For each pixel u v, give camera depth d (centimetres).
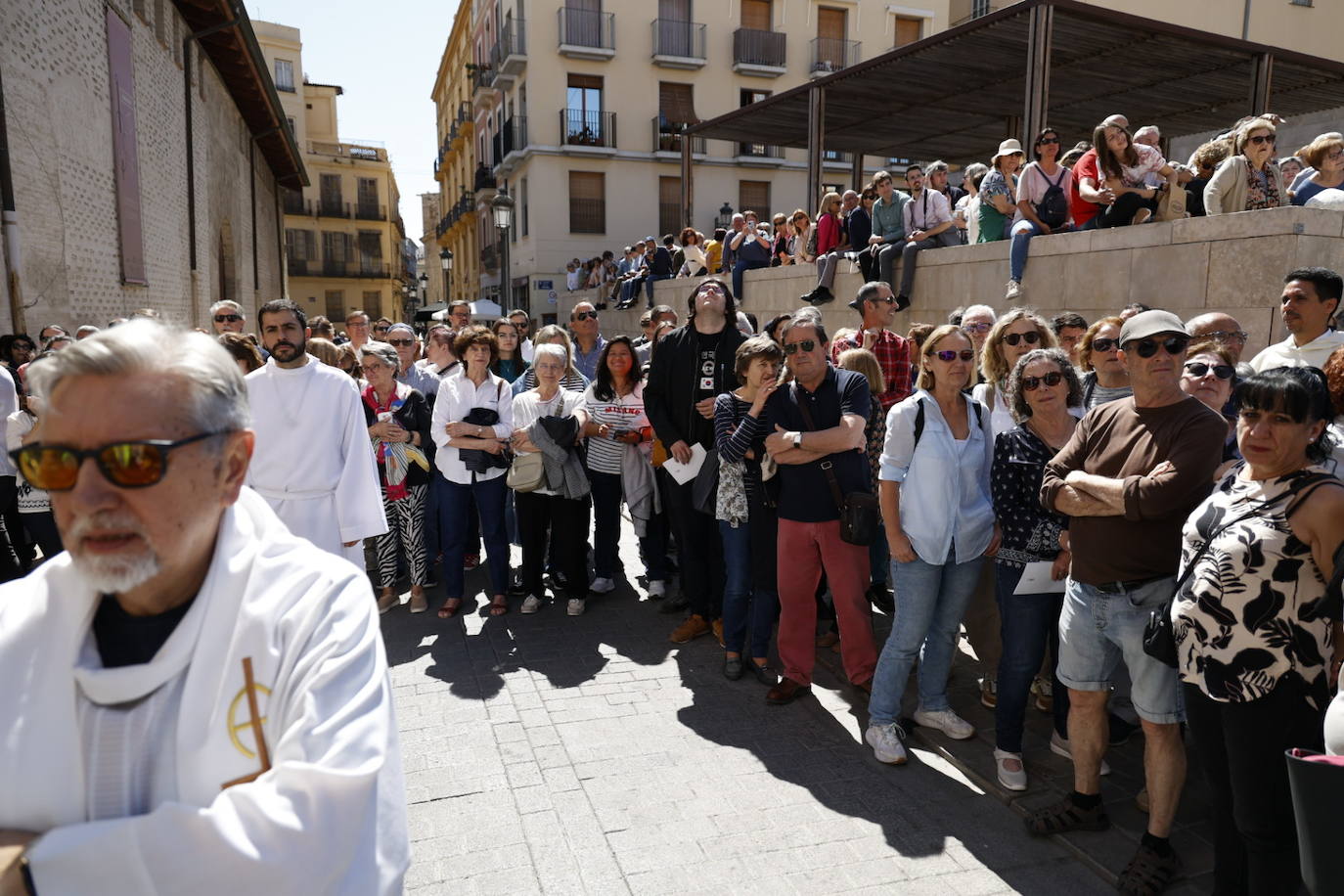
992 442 367
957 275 844
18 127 712
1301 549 211
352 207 4684
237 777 113
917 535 344
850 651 407
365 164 4684
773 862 283
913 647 353
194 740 111
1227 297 584
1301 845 173
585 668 454
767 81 2644
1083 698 290
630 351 568
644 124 2552
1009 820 310
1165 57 1178
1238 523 221
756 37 2597
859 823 307
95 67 896
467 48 3744
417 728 382
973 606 396
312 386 373
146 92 1103
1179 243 617
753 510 425
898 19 2778
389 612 549
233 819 99
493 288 3244
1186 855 283
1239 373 343
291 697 114
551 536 593
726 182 2636
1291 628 213
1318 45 1967
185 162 1338
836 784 334
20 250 705
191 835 97
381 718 116
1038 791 326
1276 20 1906
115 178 952
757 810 315
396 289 5159
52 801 109
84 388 105
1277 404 209
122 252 969
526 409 552
